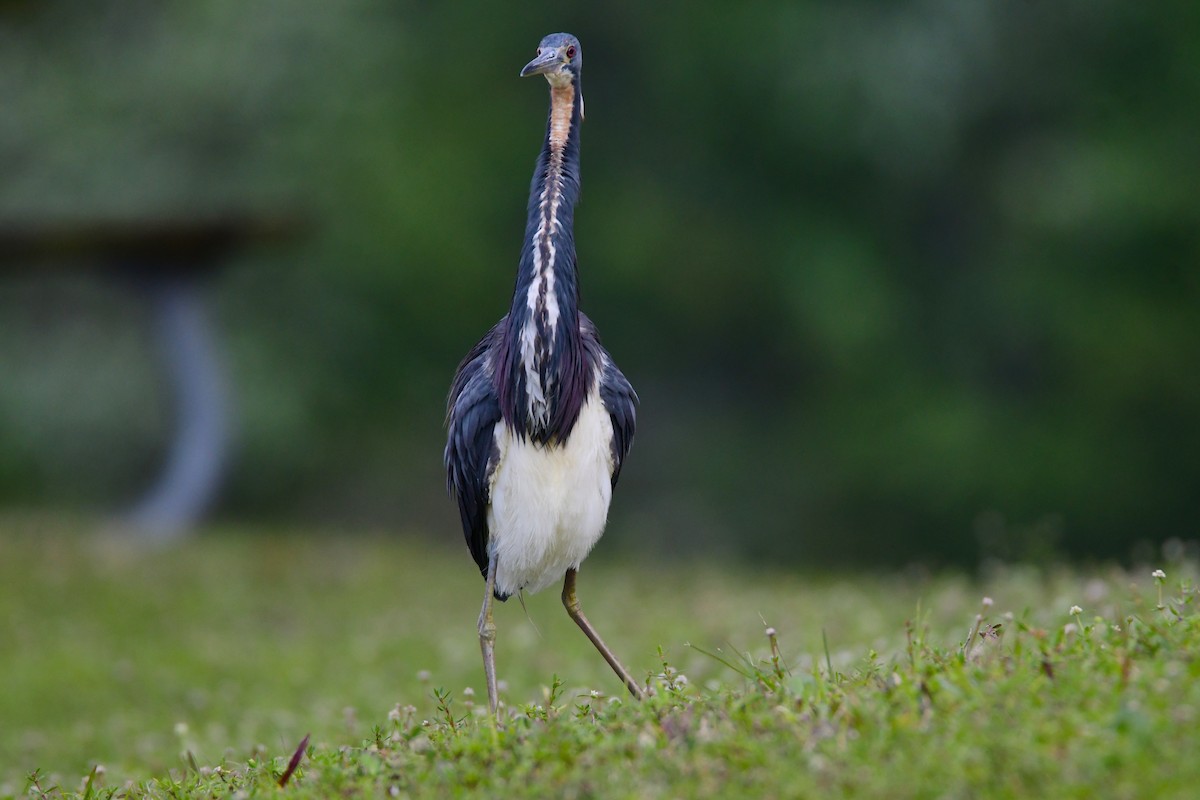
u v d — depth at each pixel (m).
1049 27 25.27
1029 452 24.56
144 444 25.73
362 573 16.33
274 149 25.84
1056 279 24.89
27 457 25.73
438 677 10.52
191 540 18.38
